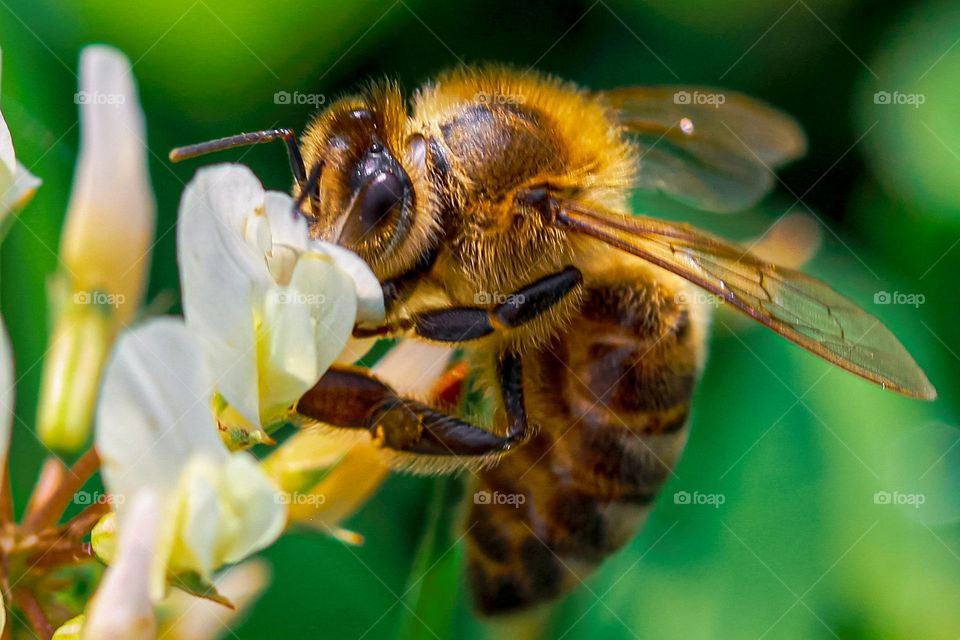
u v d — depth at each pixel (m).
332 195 0.07
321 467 0.07
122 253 0.07
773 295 0.07
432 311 0.07
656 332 0.07
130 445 0.06
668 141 0.08
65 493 0.06
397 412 0.07
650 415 0.07
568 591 0.07
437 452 0.07
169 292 0.07
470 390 0.07
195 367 0.06
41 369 0.07
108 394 0.06
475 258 0.07
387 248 0.07
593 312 0.07
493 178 0.07
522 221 0.07
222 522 0.06
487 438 0.07
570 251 0.07
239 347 0.06
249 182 0.06
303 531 0.07
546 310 0.07
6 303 0.07
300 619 0.07
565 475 0.07
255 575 0.07
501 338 0.07
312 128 0.07
